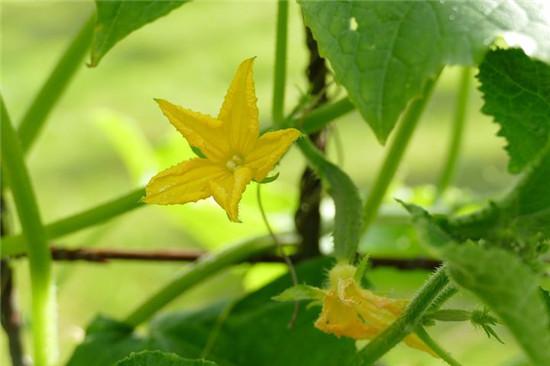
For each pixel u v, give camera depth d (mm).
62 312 1847
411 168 2361
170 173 513
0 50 3240
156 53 3197
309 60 632
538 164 463
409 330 519
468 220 466
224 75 3021
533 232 467
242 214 859
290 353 638
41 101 676
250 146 514
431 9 486
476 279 450
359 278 538
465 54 479
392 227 778
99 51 529
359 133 2539
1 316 679
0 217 679
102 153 2607
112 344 655
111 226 763
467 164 2322
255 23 3439
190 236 2174
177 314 671
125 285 1926
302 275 651
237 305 658
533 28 483
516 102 570
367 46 486
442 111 2621
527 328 447
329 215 806
